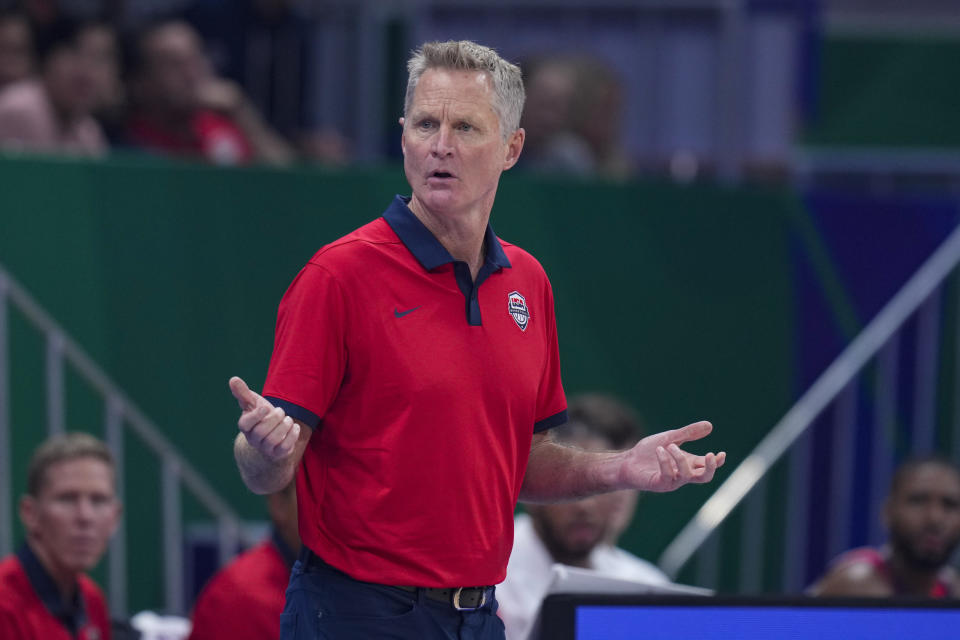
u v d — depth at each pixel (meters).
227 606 12.12
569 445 8.10
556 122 20.84
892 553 15.53
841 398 19.62
